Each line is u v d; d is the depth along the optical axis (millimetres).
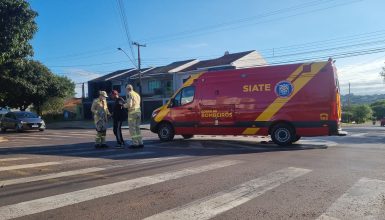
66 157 10625
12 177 7789
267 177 7539
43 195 6320
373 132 20422
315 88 12703
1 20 14195
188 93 14969
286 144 13055
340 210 5383
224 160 9734
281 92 13141
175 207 5613
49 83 49812
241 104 13805
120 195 6285
